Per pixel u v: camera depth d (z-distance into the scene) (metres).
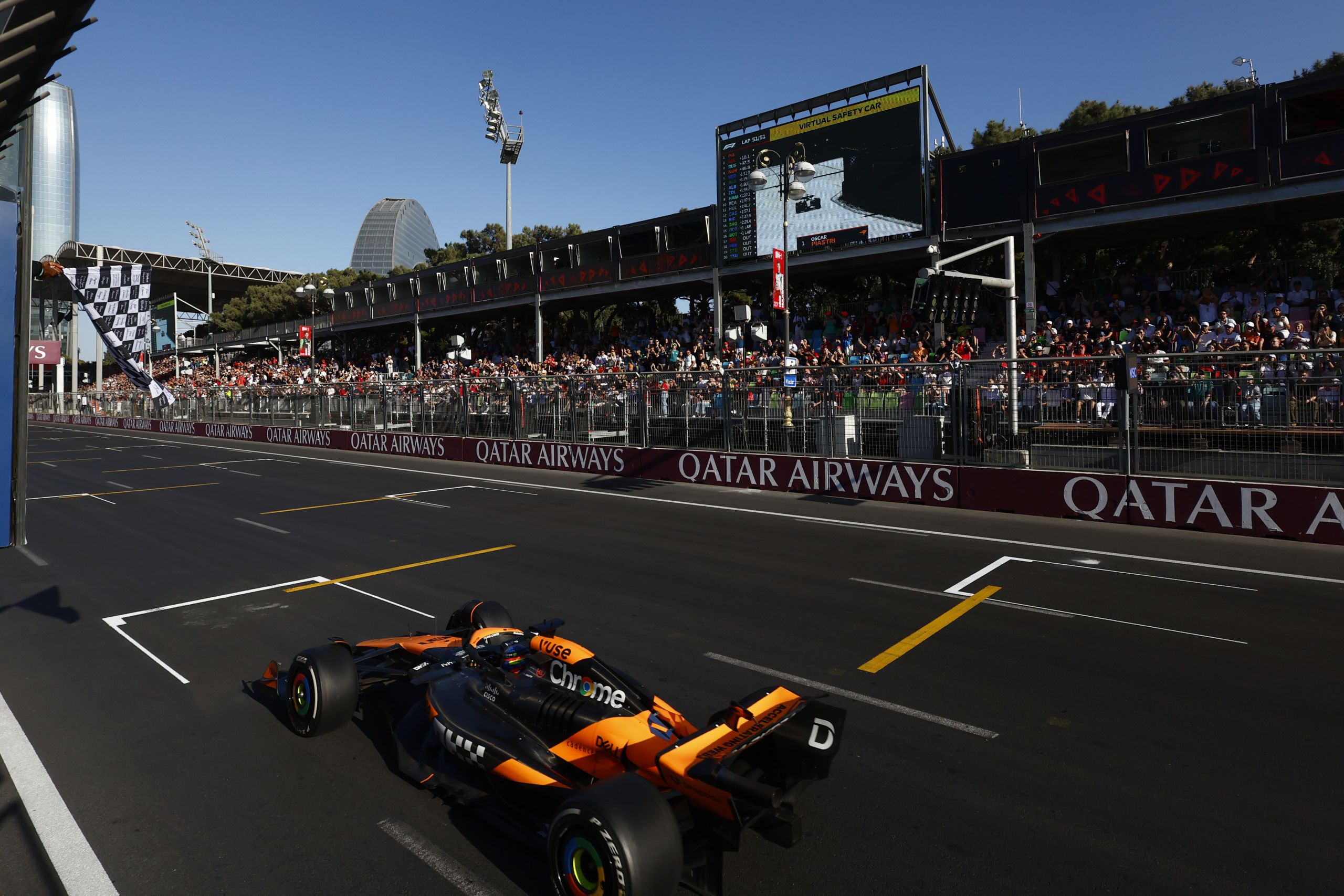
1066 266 28.09
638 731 4.20
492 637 5.86
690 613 8.50
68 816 4.66
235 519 15.07
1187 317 19.88
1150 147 19.69
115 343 7.00
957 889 3.87
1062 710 5.93
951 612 8.46
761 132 26.44
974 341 21.45
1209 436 12.23
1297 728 5.57
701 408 18.75
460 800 4.61
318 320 50.69
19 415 4.22
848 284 32.69
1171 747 5.31
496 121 55.81
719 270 28.05
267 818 4.61
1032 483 13.95
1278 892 3.79
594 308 39.19
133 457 28.78
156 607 9.12
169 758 5.38
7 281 4.11
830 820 4.50
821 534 12.67
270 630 8.21
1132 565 10.40
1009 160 21.62
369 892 3.93
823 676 6.67
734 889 3.91
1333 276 21.28
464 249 59.19
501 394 24.12
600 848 3.54
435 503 16.72
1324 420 11.25
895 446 15.67
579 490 18.39
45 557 11.84
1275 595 8.95
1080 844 4.22
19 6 3.23
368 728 5.85
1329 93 17.53
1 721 6.04
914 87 23.05
